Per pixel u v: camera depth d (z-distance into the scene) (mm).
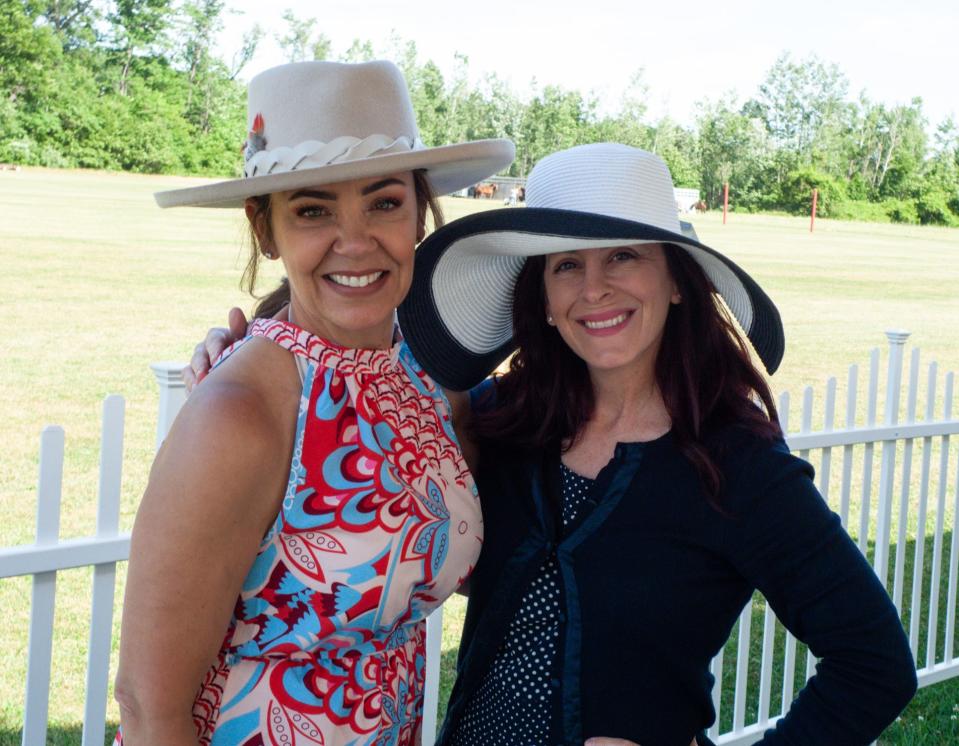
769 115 84500
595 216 1694
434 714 3209
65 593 5422
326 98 1617
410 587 1666
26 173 51406
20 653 4723
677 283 1856
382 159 1566
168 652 1479
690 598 1731
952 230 70188
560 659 1752
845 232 57531
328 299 1646
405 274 1695
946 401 4938
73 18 59094
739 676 4117
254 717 1592
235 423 1501
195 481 1473
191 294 17250
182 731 1510
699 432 1768
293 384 1610
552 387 1908
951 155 82188
